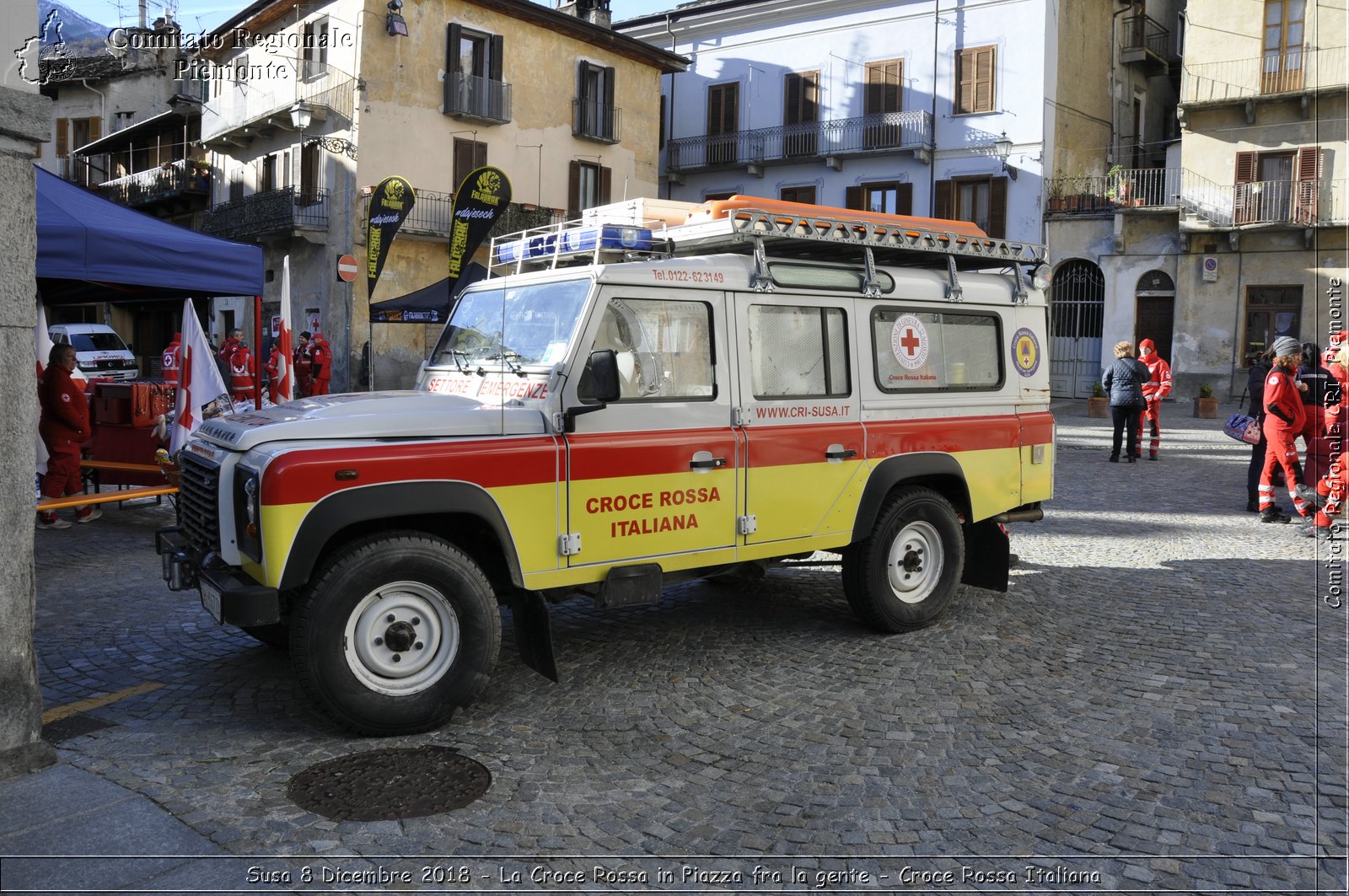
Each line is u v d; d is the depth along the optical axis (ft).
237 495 14.55
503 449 15.39
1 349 13.20
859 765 14.07
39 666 18.13
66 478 32.09
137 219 30.27
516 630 16.40
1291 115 86.53
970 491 21.61
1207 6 89.20
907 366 20.67
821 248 19.67
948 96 99.04
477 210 41.96
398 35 88.58
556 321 16.92
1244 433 35.37
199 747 14.37
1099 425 70.95
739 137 111.14
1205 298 90.07
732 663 18.63
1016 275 23.00
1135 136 112.78
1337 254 84.84
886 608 20.15
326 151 90.68
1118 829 12.21
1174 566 27.17
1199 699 16.74
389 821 12.15
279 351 34.19
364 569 14.32
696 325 17.66
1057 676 17.93
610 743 14.80
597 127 104.37
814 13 105.91
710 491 17.61
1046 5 93.40
